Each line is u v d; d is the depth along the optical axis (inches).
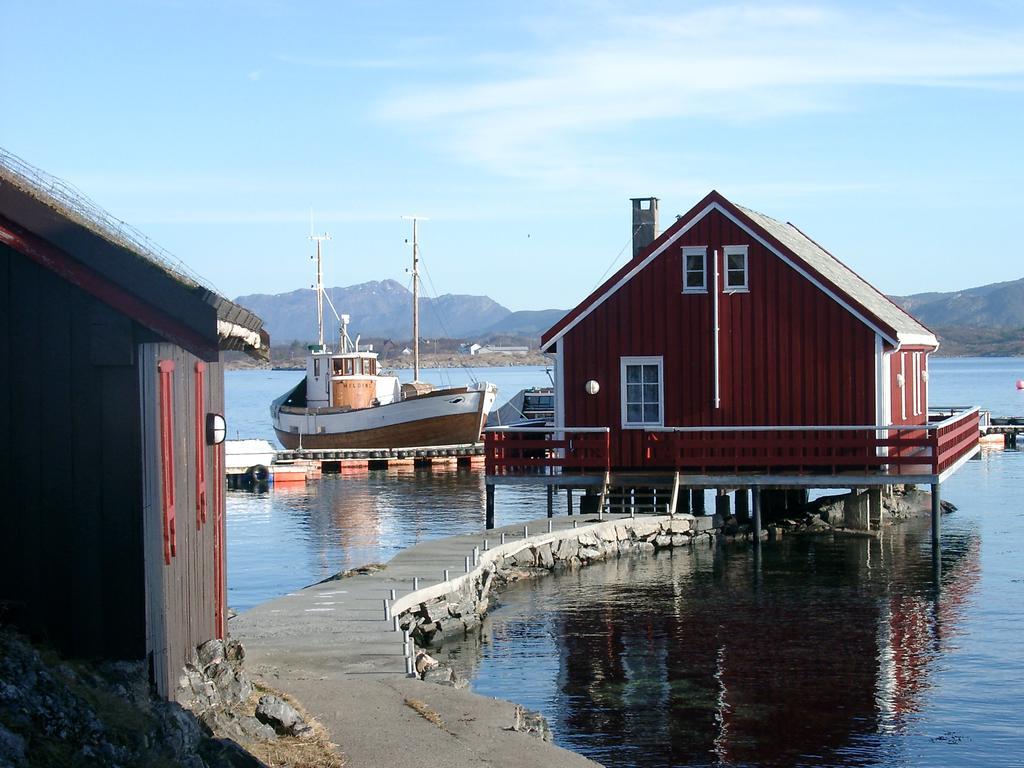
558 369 1252.5
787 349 1210.0
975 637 828.0
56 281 369.1
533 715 554.6
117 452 370.6
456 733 495.5
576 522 1160.2
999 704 679.7
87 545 369.7
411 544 1374.3
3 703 298.4
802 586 1006.4
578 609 920.9
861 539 1255.5
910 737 627.8
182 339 371.9
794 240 1427.2
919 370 1435.8
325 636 676.1
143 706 350.3
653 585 1010.7
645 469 1229.1
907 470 1170.6
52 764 290.2
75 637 368.5
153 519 382.0
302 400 2706.7
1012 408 4040.4
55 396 370.0
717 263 1214.9
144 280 367.9
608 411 1241.4
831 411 1198.9
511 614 903.1
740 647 805.9
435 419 2428.6
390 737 479.8
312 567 1222.9
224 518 508.7
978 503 1585.9
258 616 732.0
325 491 1980.8
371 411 2410.2
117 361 367.2
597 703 687.1
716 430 1171.3
